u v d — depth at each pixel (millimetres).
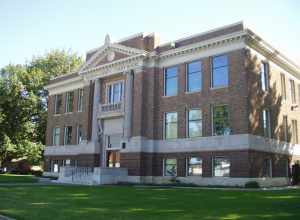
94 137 41094
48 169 49688
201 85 33469
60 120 49594
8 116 61438
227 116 31328
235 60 31188
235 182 29547
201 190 24703
